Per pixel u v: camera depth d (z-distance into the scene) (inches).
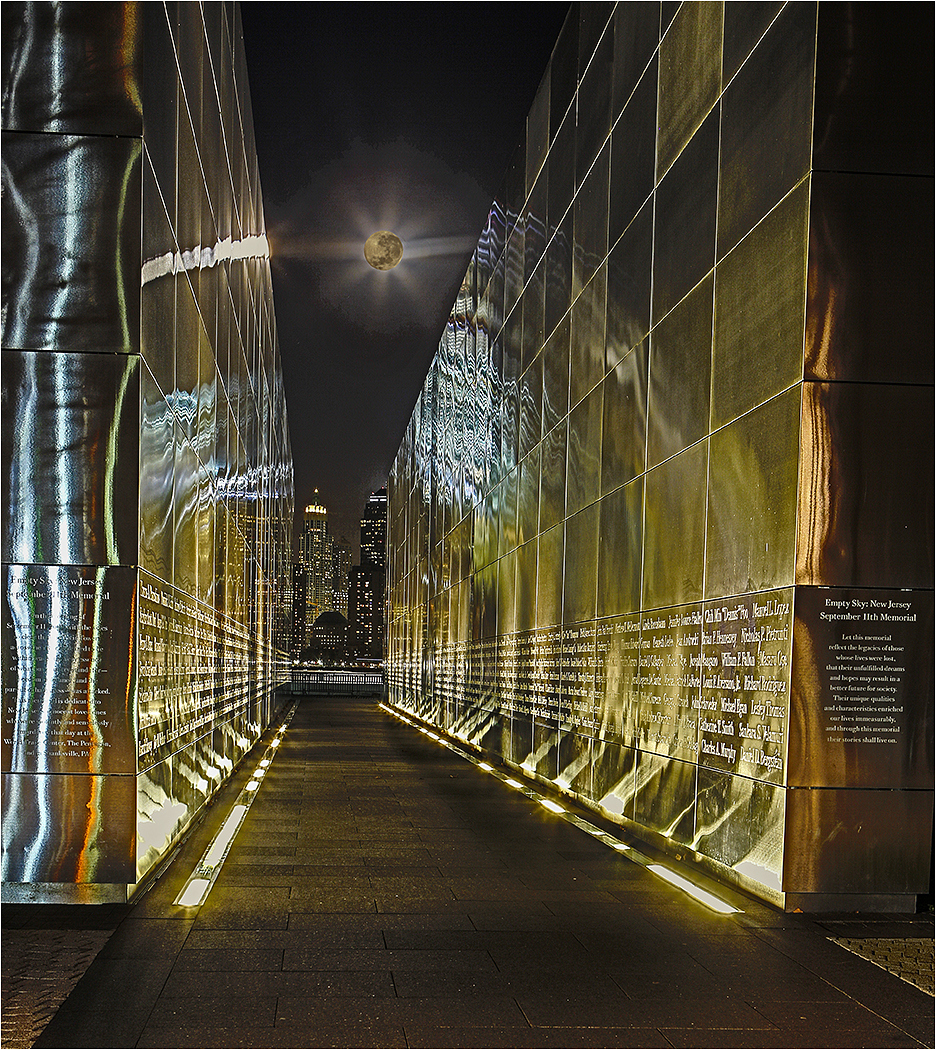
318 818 450.3
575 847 393.1
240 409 661.3
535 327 665.6
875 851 289.7
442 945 248.2
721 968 233.3
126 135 296.8
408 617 1537.9
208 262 464.4
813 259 291.7
